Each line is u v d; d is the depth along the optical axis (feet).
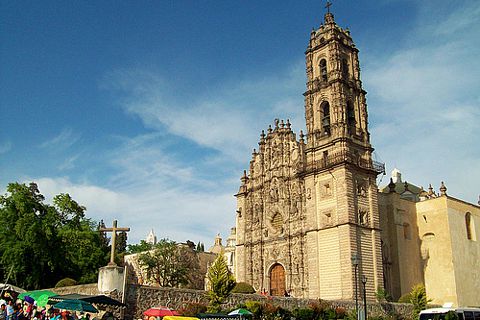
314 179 262.26
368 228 249.14
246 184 304.91
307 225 258.57
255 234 288.10
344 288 232.32
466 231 308.40
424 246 301.63
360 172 257.34
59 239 271.90
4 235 255.50
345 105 271.90
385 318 213.87
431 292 291.17
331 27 290.15
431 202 304.30
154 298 158.71
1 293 126.00
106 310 145.18
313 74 291.38
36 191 282.97
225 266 177.88
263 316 174.19
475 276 301.63
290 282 258.78
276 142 290.76
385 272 278.26
